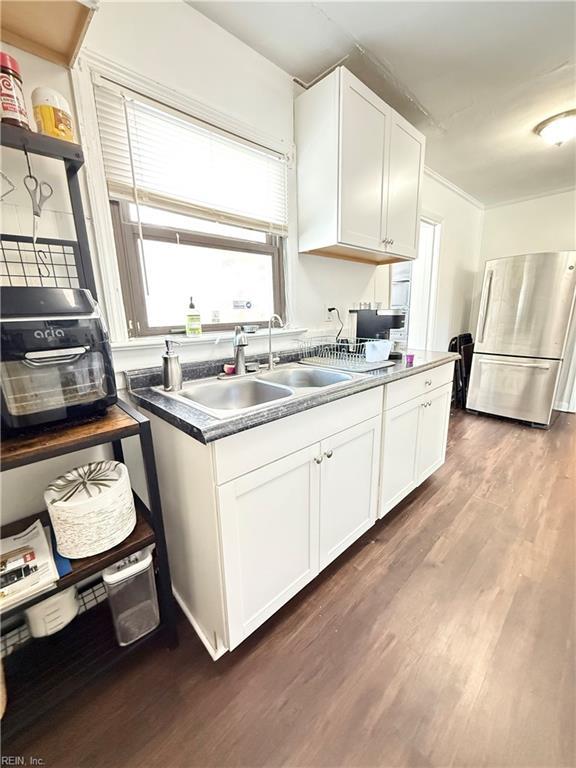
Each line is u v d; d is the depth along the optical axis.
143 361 1.41
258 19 1.41
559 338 3.07
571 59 1.65
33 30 0.94
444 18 1.41
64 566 0.89
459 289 3.87
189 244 1.56
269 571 1.17
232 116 1.53
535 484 2.22
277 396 1.42
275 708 0.99
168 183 1.40
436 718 0.96
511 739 0.91
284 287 1.98
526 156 2.71
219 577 1.02
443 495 2.11
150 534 1.02
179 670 1.10
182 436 1.05
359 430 1.46
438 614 1.29
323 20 1.41
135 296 1.41
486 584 1.42
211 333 1.66
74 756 0.89
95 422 0.95
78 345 0.91
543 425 3.25
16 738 0.93
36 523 1.07
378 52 1.60
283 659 1.13
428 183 3.01
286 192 1.83
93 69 1.14
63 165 1.12
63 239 1.14
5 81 0.82
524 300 3.21
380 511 1.74
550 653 1.13
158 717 0.97
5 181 1.02
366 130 1.71
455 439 3.01
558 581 1.43
